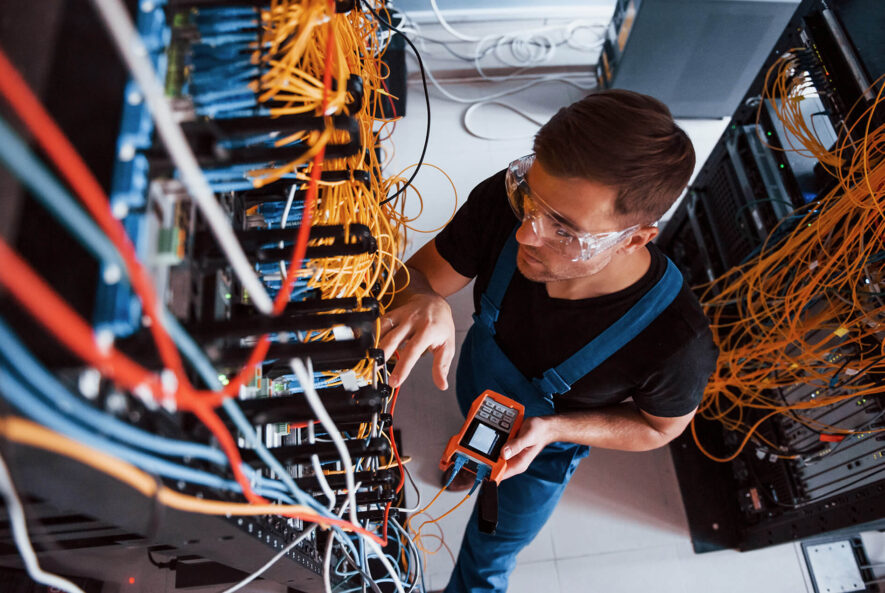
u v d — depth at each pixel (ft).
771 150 5.99
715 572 7.13
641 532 7.24
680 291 4.06
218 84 2.11
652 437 4.71
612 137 2.84
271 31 2.22
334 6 2.62
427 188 9.00
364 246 2.46
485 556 5.57
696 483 7.45
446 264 4.69
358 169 2.92
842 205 4.86
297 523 3.03
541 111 9.78
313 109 2.23
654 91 9.27
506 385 4.90
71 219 1.08
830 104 5.30
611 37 9.23
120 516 1.81
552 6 10.31
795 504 6.11
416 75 9.84
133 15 1.85
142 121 1.73
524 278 4.25
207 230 2.07
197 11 2.15
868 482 5.08
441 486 7.23
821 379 5.48
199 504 1.66
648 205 3.11
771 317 5.75
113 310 1.58
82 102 1.68
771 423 6.40
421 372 7.75
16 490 1.49
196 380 1.96
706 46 8.58
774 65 5.69
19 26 1.58
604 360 4.22
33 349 1.41
